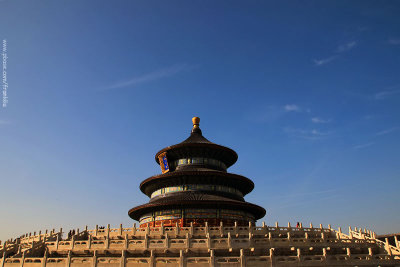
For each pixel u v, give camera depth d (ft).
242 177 239.50
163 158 259.19
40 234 204.64
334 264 145.07
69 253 149.79
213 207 218.79
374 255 152.15
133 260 144.77
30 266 151.02
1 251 167.43
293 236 183.93
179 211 217.77
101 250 162.91
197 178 236.63
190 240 159.43
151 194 264.11
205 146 254.06
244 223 226.17
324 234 191.52
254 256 145.79
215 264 138.00
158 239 161.68
